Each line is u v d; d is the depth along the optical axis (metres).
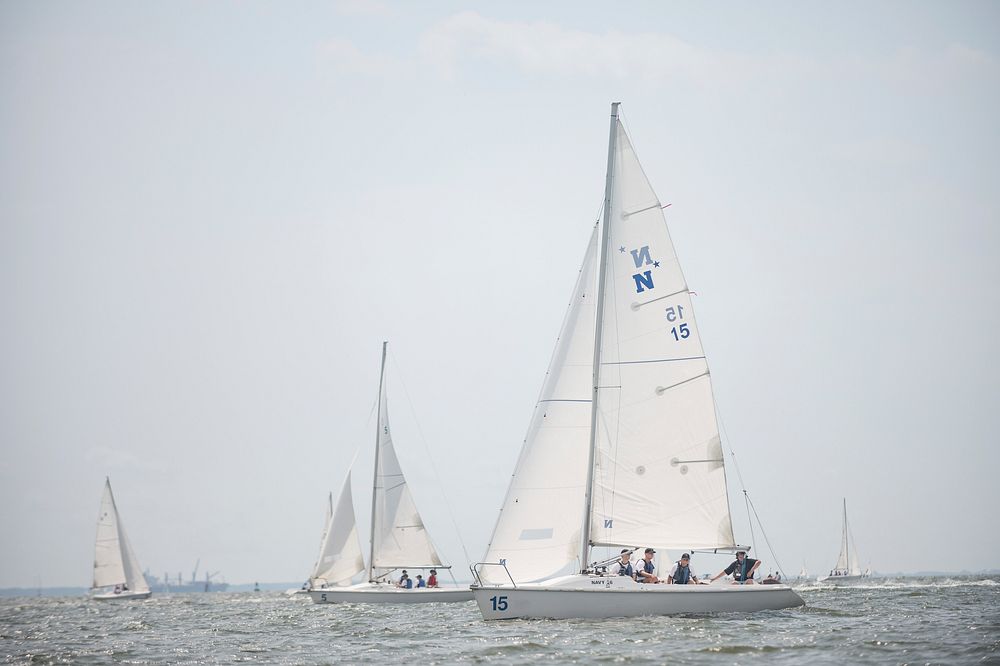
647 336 126.44
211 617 195.00
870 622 116.94
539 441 127.44
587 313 129.50
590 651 96.62
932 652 91.06
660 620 117.06
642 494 124.88
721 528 124.50
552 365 129.38
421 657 100.56
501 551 125.44
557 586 119.00
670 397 125.69
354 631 137.88
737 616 121.19
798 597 126.88
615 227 128.12
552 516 125.75
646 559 125.25
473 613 173.25
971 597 192.38
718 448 125.19
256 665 101.56
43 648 126.00
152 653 115.38
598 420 125.81
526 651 98.69
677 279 126.62
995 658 86.75
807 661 88.62
